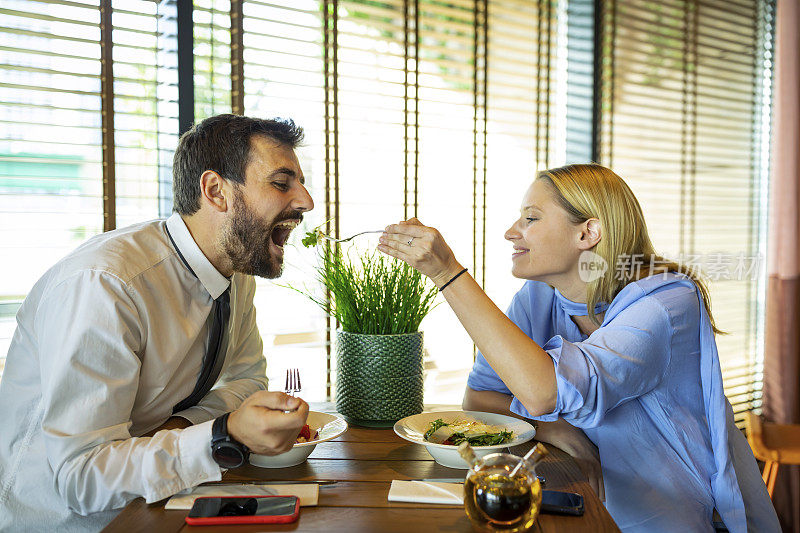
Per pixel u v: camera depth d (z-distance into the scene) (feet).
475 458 3.12
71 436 3.58
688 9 10.76
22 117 6.06
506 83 8.95
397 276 5.17
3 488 4.17
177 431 3.60
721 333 5.01
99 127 6.48
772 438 7.14
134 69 6.64
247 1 7.12
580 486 3.73
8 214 6.07
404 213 8.27
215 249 4.47
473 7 8.64
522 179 9.18
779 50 12.25
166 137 6.79
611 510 4.60
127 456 3.48
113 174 6.55
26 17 6.01
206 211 4.37
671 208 10.94
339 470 3.99
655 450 4.55
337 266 5.26
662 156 10.76
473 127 8.72
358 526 3.13
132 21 6.59
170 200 6.86
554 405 4.03
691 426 4.59
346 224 7.88
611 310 4.68
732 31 11.52
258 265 4.49
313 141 7.61
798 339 12.48
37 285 4.31
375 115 8.04
